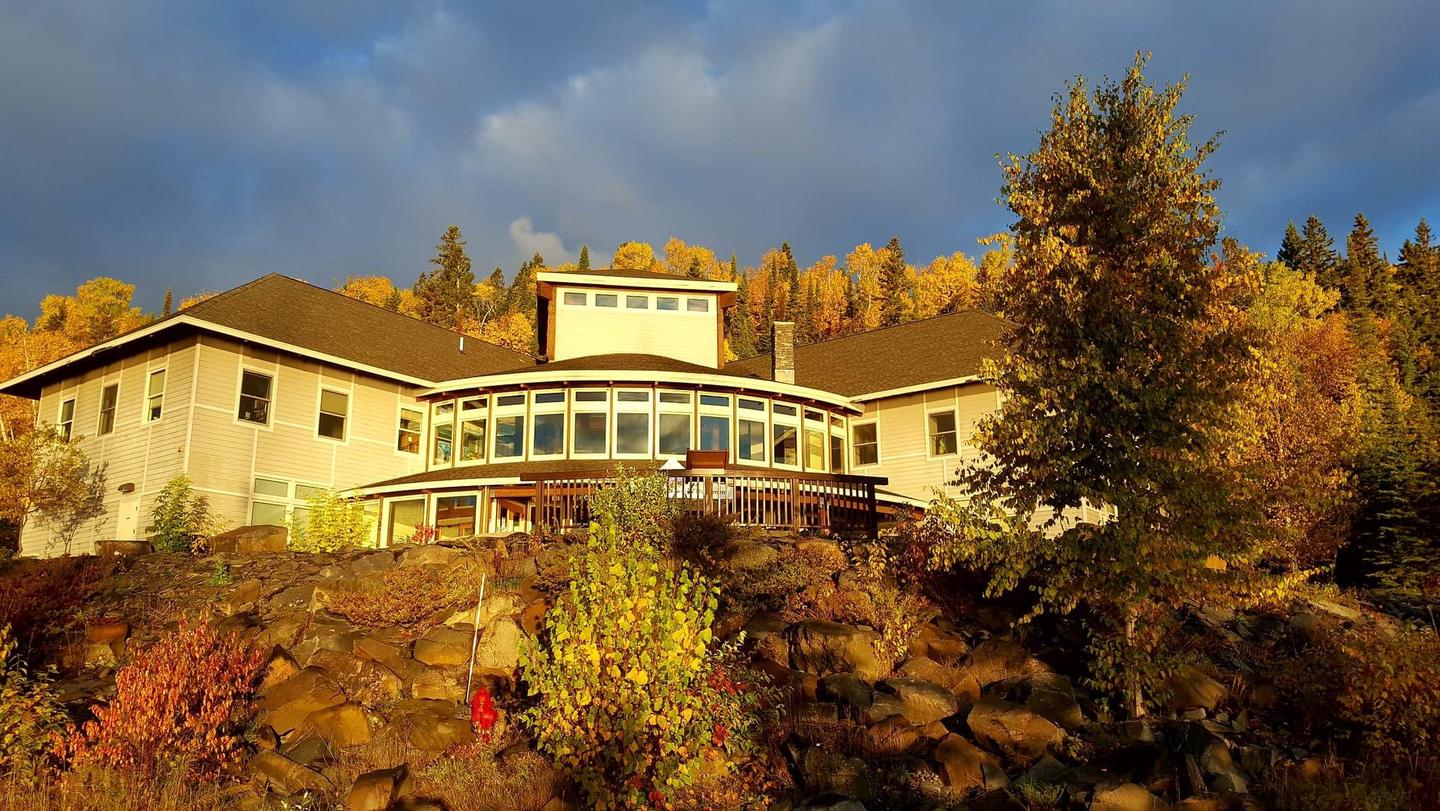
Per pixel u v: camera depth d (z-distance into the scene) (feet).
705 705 29.60
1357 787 27.20
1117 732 31.68
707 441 82.74
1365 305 193.06
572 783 29.45
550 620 30.71
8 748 31.24
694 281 100.63
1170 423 31.96
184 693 33.32
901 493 91.20
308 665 39.29
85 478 81.97
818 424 91.30
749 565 47.11
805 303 343.46
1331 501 34.40
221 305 78.18
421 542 63.21
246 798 30.66
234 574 50.72
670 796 27.84
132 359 81.05
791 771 30.81
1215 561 34.83
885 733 32.04
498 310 343.67
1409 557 71.20
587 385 81.82
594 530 33.47
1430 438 84.84
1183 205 34.53
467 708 36.86
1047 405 34.81
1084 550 34.12
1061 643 39.99
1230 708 35.40
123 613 45.52
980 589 44.34
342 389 84.12
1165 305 33.42
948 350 96.53
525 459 81.10
